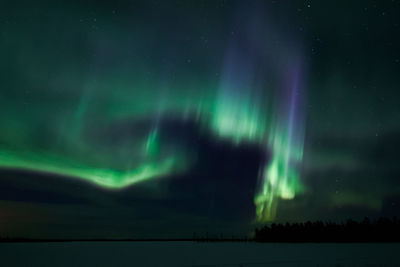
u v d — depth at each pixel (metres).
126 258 29.08
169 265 22.09
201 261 25.00
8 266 22.86
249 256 29.91
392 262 20.61
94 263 24.25
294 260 24.02
